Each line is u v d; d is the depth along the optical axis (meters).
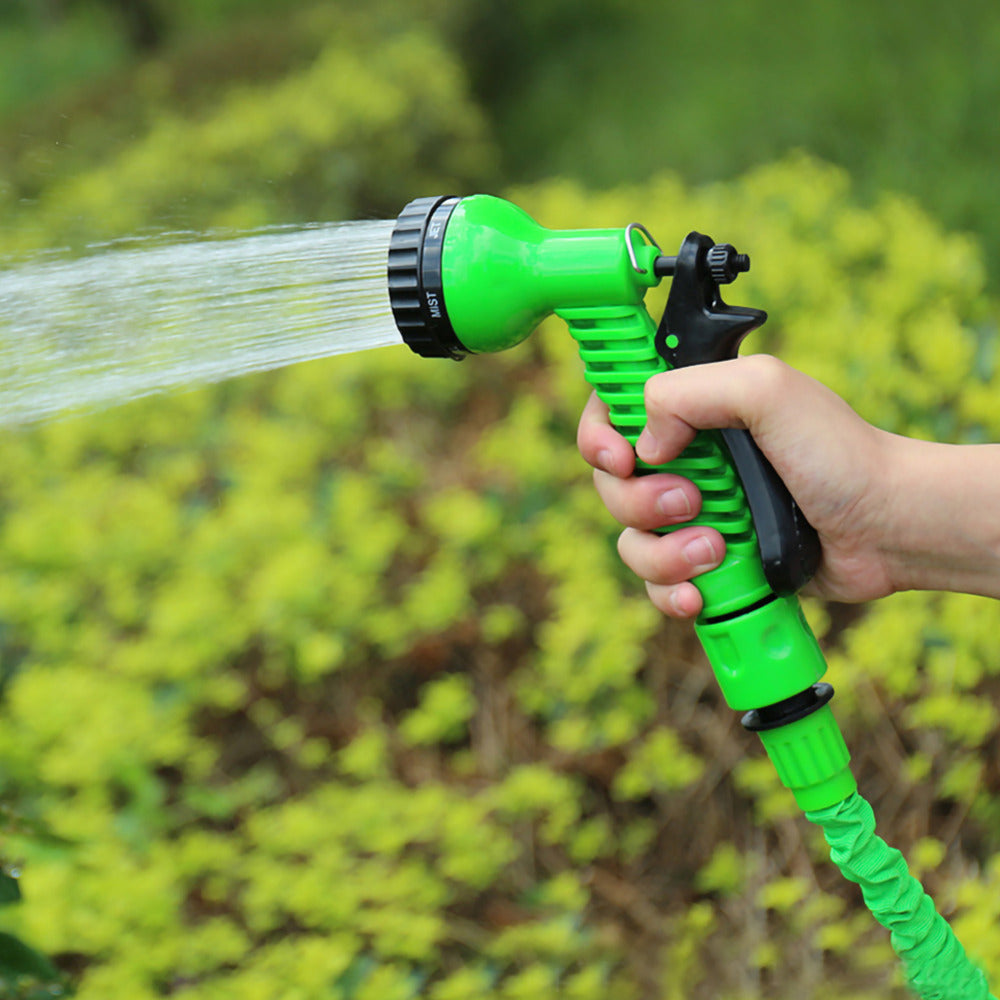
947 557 1.00
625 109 4.77
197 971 1.53
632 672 1.82
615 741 1.67
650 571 1.00
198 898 1.70
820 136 3.69
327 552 2.02
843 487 0.95
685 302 0.91
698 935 1.50
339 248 1.02
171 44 6.48
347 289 1.03
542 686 1.80
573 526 1.98
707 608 0.97
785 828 1.60
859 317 2.19
